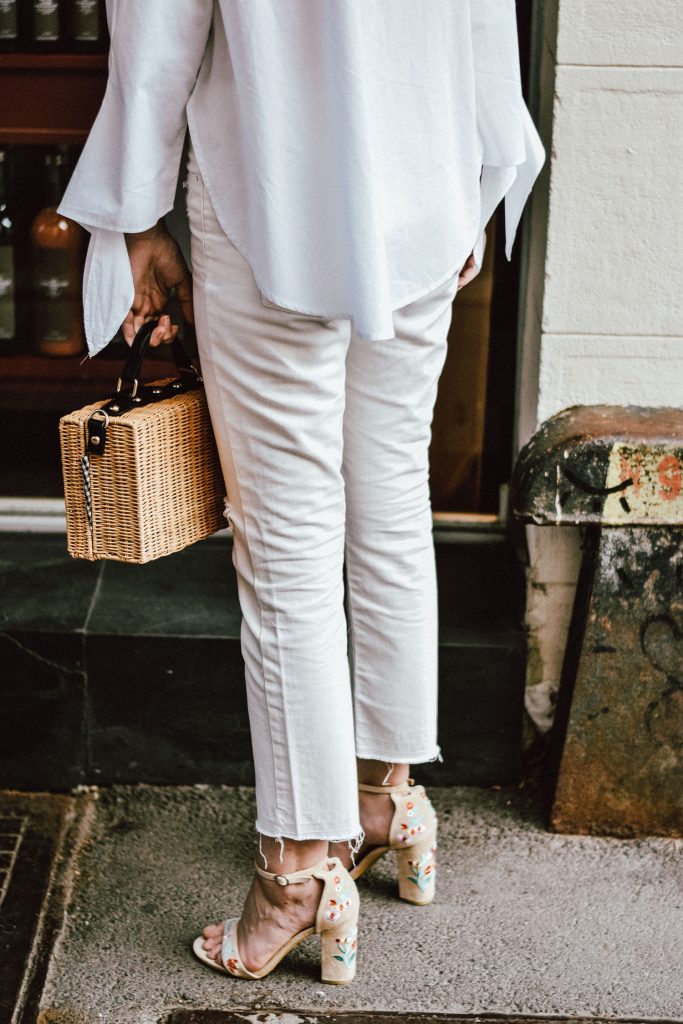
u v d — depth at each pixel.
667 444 1.83
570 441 1.85
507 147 1.51
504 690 2.07
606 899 1.89
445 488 2.35
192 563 2.30
